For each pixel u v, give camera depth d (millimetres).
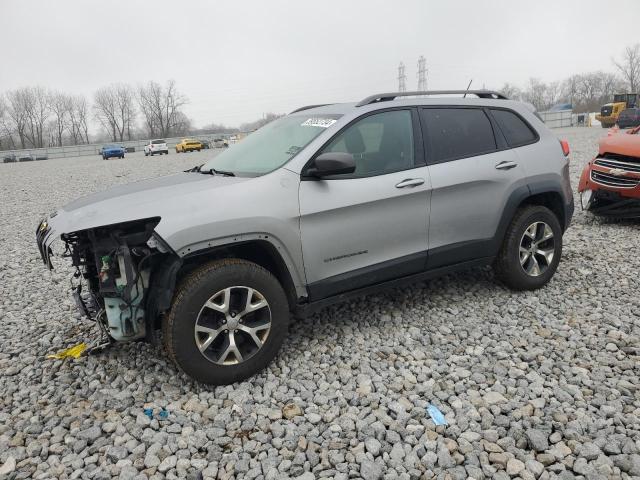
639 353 3617
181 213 3158
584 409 3006
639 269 5363
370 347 3867
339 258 3719
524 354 3635
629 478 2459
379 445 2744
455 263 4367
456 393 3225
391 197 3844
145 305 3273
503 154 4516
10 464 2709
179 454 2754
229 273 3248
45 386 3506
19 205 13422
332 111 4109
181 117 94250
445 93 4492
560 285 4980
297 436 2863
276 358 3748
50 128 93312
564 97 83750
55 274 6301
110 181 19422
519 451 2664
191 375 3236
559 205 4957
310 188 3568
